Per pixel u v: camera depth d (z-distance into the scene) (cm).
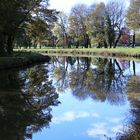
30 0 5231
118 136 1395
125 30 10319
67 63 5766
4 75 3388
